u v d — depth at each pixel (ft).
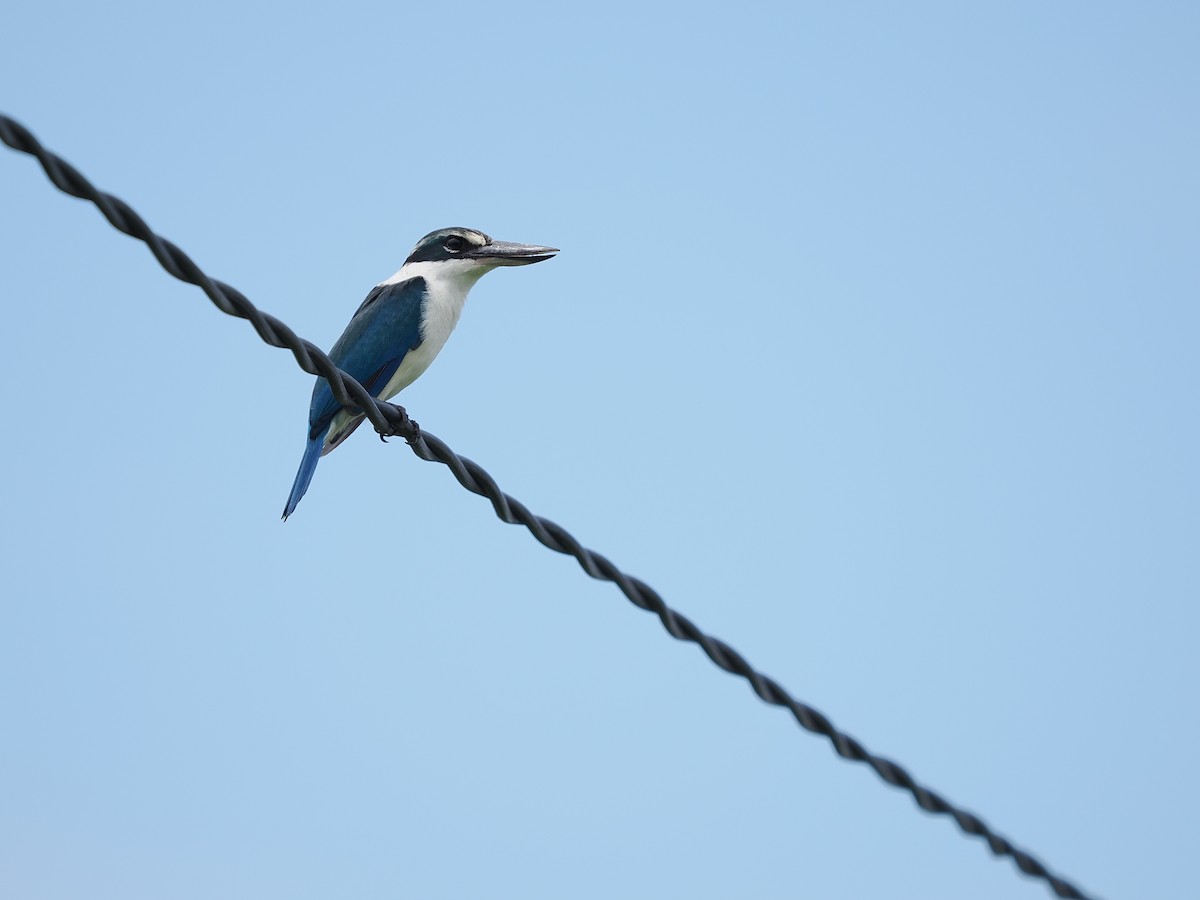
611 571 31.07
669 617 31.50
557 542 31.07
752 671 32.42
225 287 26.63
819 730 33.37
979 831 36.17
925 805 34.96
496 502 30.73
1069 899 38.45
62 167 22.90
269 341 28.25
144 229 24.44
